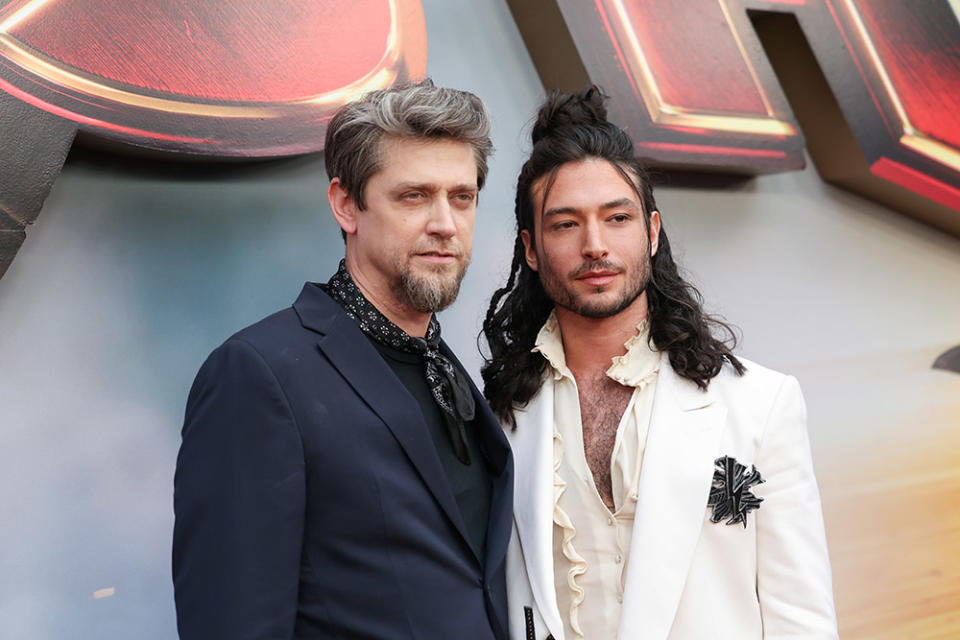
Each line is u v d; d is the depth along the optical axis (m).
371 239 1.54
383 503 1.42
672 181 2.83
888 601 3.04
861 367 3.14
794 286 3.06
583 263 1.80
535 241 1.90
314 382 1.45
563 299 1.84
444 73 2.56
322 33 2.15
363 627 1.38
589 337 1.89
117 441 2.02
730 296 2.92
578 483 1.81
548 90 2.70
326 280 2.34
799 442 1.79
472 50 2.62
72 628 1.94
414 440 1.49
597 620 1.73
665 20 2.63
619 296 1.81
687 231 2.86
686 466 1.74
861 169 3.00
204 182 2.18
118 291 2.05
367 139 1.51
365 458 1.44
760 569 1.74
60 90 1.83
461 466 1.61
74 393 1.98
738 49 2.75
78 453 1.98
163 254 2.11
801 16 2.90
